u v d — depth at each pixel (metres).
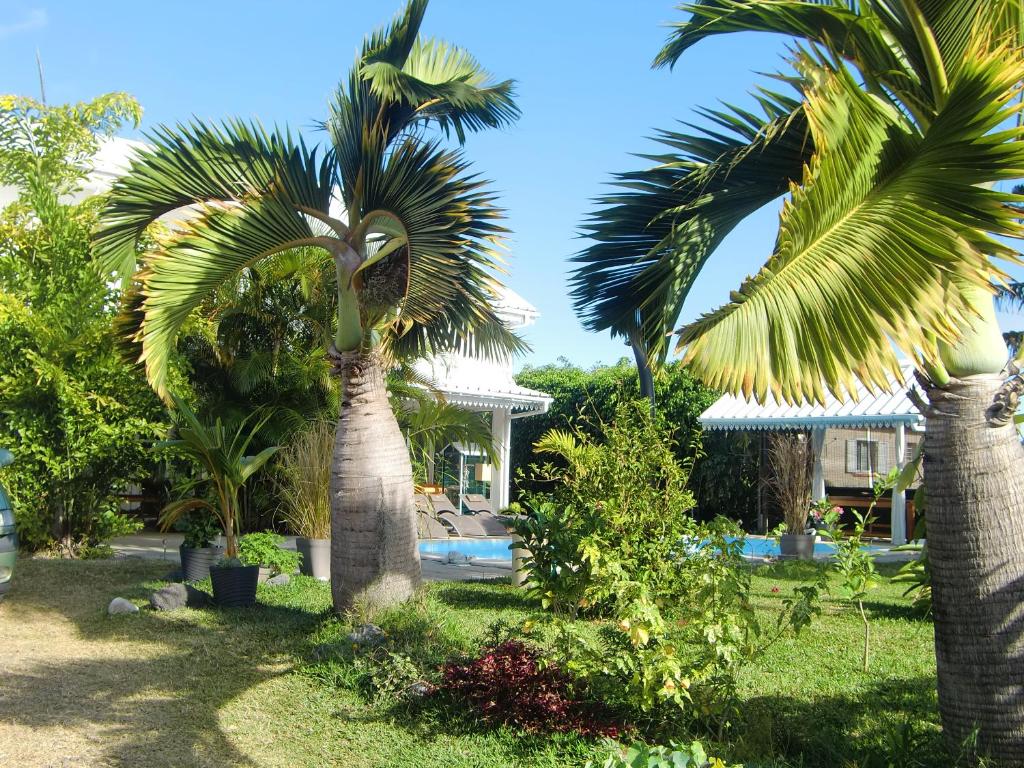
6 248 12.55
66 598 9.49
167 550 14.56
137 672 6.68
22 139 13.40
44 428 11.69
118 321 7.83
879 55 4.13
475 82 8.78
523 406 21.31
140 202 7.59
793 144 4.64
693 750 3.15
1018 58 3.33
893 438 25.67
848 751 4.71
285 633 7.86
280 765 4.90
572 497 8.53
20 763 4.72
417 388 14.34
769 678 6.61
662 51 5.39
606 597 5.58
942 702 4.20
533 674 5.59
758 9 4.39
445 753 5.04
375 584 7.68
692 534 6.58
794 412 20.31
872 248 3.24
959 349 4.14
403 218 7.49
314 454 11.84
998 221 3.16
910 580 9.88
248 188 7.48
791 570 13.68
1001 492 4.07
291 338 15.82
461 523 19.19
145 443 12.14
